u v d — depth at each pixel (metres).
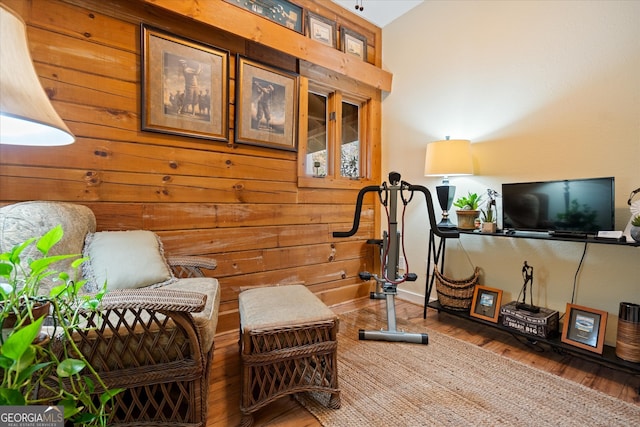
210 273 2.15
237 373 1.71
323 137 2.95
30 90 0.77
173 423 1.15
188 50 1.99
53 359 0.74
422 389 1.54
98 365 1.08
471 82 2.51
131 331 1.09
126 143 1.81
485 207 2.42
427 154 2.49
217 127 2.13
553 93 2.06
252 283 2.35
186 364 1.14
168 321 1.16
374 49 3.21
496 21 2.35
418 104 2.92
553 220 1.91
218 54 2.12
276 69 2.42
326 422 1.32
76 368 0.70
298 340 1.38
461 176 2.60
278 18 2.47
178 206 2.00
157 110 1.89
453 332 2.25
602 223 1.72
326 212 2.82
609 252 1.84
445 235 1.99
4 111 0.67
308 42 2.53
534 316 1.94
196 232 2.08
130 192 1.83
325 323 1.40
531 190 2.02
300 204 2.63
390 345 2.03
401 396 1.49
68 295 0.89
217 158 2.16
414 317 2.56
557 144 2.04
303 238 2.66
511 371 1.71
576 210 1.82
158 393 1.27
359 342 2.07
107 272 1.38
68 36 1.63
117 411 1.18
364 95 3.09
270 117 2.40
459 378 1.64
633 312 1.59
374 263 3.20
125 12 1.79
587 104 1.92
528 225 2.03
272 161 2.45
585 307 1.85
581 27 1.93
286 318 1.38
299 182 2.60
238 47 2.24
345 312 2.68
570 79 1.99
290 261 2.57
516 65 2.24
